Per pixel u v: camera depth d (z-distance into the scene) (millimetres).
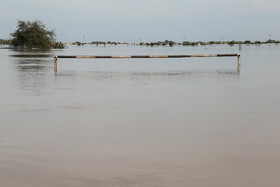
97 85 14133
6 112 8555
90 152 5438
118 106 9375
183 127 7047
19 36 67250
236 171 4637
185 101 10180
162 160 5074
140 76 18156
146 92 12070
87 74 19281
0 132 6637
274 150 5508
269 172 4594
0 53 51625
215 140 6098
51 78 16938
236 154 5328
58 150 5535
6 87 13406
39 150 5531
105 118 7883
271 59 36500
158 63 30844
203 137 6297
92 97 10945
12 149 5578
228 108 9062
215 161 5023
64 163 4945
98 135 6430
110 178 4414
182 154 5344
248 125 7199
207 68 24203
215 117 7973
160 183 4262
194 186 4172
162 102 9992
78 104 9672
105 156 5246
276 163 4922
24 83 14766
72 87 13469
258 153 5371
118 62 32594
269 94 11578
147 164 4914
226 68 24094
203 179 4379
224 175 4504
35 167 4785
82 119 7781
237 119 7766
